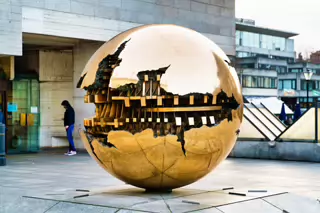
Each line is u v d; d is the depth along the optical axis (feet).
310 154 56.29
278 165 52.54
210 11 77.46
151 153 25.86
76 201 26.94
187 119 26.02
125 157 26.40
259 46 278.46
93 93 28.45
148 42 26.43
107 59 27.35
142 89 26.02
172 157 26.00
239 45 267.59
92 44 68.44
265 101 164.96
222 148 27.30
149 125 26.02
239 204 26.53
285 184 37.60
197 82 25.86
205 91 25.93
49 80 76.59
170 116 26.22
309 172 46.01
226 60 27.61
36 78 75.36
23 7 58.95
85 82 27.91
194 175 27.37
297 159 57.26
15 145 71.61
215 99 26.30
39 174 44.55
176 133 25.86
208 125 26.43
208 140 26.35
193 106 26.43
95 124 27.89
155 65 25.82
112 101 27.43
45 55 76.69
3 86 68.80
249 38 273.13
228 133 27.30
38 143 75.15
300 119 58.23
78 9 63.41
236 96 27.45
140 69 25.88
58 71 77.61
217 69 26.58
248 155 60.85
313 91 257.55
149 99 26.21
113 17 66.44
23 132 72.95
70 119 66.49
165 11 71.77
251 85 228.43
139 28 27.61
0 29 57.36
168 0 72.08
